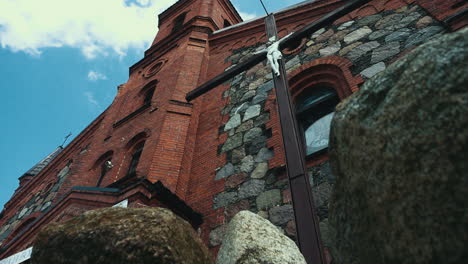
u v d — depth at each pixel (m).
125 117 9.37
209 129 7.36
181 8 16.06
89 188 5.43
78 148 13.50
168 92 8.91
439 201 0.80
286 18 9.44
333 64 6.29
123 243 1.30
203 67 10.05
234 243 1.89
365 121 1.14
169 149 6.79
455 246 0.75
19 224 10.86
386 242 0.94
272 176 5.09
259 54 4.89
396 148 0.96
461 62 0.91
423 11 5.96
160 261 1.29
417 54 1.10
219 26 13.66
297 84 6.68
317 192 4.37
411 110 0.97
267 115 6.41
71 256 1.33
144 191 4.70
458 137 0.81
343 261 1.21
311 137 5.53
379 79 1.20
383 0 7.06
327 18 4.53
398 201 0.91
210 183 5.88
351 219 1.16
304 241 2.60
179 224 1.53
